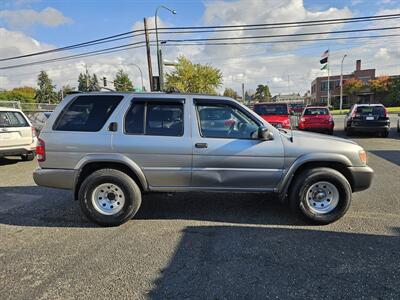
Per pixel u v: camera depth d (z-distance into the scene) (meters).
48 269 3.43
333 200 4.54
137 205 4.64
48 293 2.99
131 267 3.45
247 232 4.34
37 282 3.17
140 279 3.21
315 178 4.46
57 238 4.25
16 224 4.77
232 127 4.59
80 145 4.55
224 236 4.22
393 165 8.61
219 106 4.61
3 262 3.60
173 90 4.91
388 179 7.08
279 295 2.91
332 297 2.87
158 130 4.57
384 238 4.07
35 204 5.71
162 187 4.64
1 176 8.18
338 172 4.54
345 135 16.33
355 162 4.56
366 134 16.05
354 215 4.88
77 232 4.45
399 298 2.84
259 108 13.55
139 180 4.63
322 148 4.52
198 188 4.62
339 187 4.48
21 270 3.41
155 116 4.61
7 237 4.30
